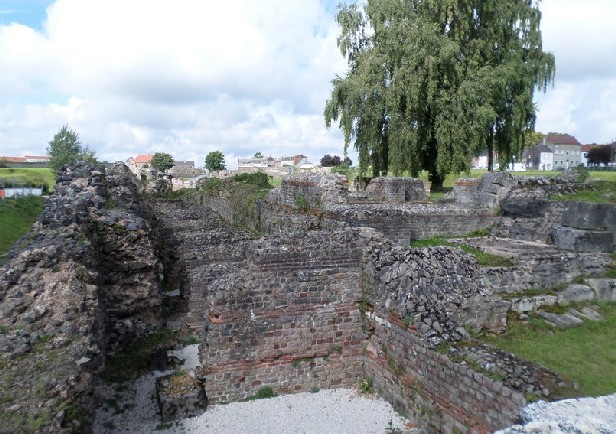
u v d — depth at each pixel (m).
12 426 6.20
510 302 12.04
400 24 31.69
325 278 12.17
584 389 8.41
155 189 53.62
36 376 7.12
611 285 13.42
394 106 31.23
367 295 12.23
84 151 73.62
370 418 10.63
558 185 19.44
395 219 17.38
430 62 30.20
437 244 16.81
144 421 10.72
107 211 15.49
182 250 19.62
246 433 10.18
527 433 5.92
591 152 73.94
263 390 11.76
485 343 9.58
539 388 7.56
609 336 11.04
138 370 13.12
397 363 10.88
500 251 15.07
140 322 15.09
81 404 7.21
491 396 8.06
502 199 19.08
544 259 13.98
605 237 15.22
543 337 10.94
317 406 11.30
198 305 15.29
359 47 36.12
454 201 22.27
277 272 11.83
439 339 9.66
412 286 10.80
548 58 37.69
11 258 9.47
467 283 10.98
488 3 34.28
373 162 35.19
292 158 170.00
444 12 33.16
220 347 11.44
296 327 11.95
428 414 9.77
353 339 12.41
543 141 102.00
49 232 11.37
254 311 11.63
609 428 5.77
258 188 32.56
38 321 8.33
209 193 45.22
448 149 31.98
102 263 14.43
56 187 16.80
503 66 34.72
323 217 18.56
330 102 34.38
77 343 8.04
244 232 24.52
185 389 11.22
